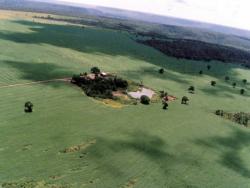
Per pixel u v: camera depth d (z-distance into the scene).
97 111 118.69
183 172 88.81
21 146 88.25
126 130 107.38
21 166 79.31
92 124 107.56
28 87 131.50
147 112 126.00
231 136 118.56
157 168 88.50
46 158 84.56
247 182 89.38
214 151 104.62
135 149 96.25
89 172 81.44
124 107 127.06
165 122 119.38
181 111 133.88
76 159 86.25
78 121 108.19
